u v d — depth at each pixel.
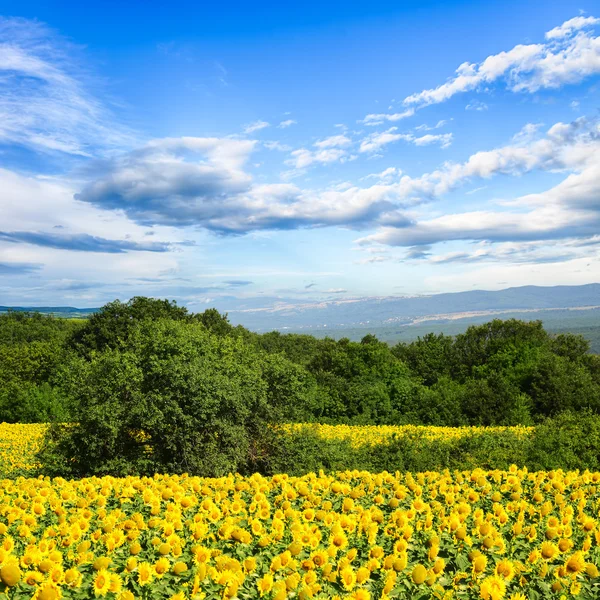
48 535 7.05
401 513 7.38
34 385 41.31
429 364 53.97
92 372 17.42
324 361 47.97
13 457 20.08
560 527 6.98
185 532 7.14
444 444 17.73
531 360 45.25
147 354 17.97
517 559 6.42
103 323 43.47
